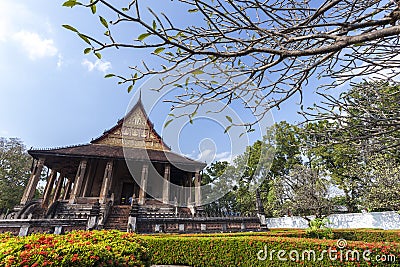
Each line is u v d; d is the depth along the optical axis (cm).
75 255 261
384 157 1209
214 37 136
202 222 1137
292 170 1800
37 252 250
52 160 1934
